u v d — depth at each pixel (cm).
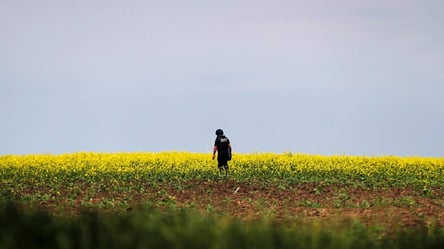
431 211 6212
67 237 3228
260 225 3769
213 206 6372
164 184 8431
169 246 3161
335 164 10575
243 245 3334
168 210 5719
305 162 10612
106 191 7806
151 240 3197
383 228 4659
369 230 4322
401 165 10469
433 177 9600
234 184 8419
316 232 3716
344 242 3509
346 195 7369
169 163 10431
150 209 4122
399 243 3838
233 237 3409
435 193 7862
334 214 5847
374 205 6675
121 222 3609
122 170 9619
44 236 3284
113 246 3123
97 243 3175
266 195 7456
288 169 9788
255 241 3409
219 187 8119
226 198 7012
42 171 9606
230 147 9356
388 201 6938
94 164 10244
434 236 4131
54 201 6838
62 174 9406
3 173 9375
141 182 8650
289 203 6750
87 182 8731
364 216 5572
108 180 8850
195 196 7312
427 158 11712
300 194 7594
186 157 11219
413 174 9662
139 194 7506
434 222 5088
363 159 11344
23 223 3475
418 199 7250
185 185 8281
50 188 8075
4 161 10488
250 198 7138
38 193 7406
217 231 3375
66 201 6812
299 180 8812
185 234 3328
